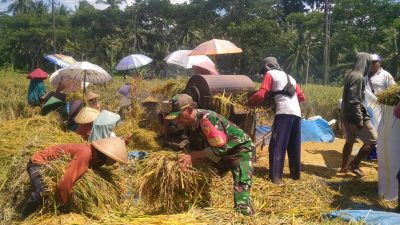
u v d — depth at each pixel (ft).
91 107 27.53
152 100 28.19
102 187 16.56
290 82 21.99
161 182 15.61
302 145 32.42
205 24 231.91
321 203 18.90
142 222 14.25
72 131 25.73
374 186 22.31
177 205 15.89
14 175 18.51
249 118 22.11
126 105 31.22
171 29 241.14
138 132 26.07
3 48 239.09
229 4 217.77
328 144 33.04
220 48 27.61
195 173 15.78
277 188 20.48
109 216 15.52
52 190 16.14
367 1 193.16
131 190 18.13
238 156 15.89
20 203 17.38
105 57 239.91
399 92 19.61
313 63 204.23
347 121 23.80
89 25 238.89
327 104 49.57
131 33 237.45
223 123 15.53
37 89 38.06
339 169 25.79
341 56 195.21
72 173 15.93
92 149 16.58
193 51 28.32
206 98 22.00
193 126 15.57
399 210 18.49
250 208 15.66
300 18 204.85
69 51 243.81
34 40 233.35
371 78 27.30
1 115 42.04
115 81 64.13
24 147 20.76
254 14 217.97
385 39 179.22
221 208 16.05
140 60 42.24
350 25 198.59
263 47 199.62
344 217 15.52
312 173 24.53
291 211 17.17
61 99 31.30
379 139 20.57
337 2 198.29
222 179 19.21
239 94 22.74
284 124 21.56
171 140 19.56
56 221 15.46
